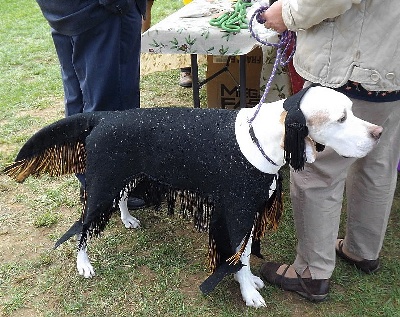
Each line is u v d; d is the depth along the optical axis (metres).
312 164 1.94
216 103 3.71
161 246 2.57
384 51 1.69
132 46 2.42
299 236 2.14
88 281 2.34
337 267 2.39
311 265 2.16
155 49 2.81
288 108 1.72
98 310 2.19
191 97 4.40
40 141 2.21
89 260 2.46
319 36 1.76
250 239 2.02
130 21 2.35
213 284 2.00
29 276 2.39
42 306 2.22
